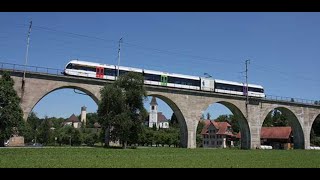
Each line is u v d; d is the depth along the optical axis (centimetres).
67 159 2780
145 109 5466
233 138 11150
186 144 6431
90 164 2341
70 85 5350
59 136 10462
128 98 5353
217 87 6900
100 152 3972
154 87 6112
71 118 19488
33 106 5009
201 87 6681
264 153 4934
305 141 8138
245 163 2805
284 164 2762
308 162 3056
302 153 5150
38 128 11469
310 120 8275
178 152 4606
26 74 4975
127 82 5475
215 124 11244
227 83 7050
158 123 18550
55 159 2756
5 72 4522
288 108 7900
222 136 10862
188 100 6506
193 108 6544
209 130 11338
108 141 5434
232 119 14088
